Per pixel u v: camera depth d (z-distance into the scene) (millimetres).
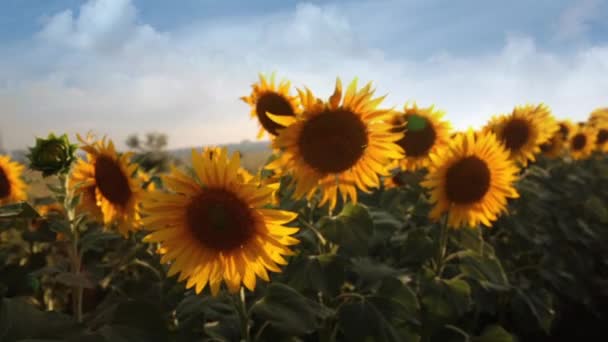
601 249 1792
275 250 645
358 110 852
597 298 1653
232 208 627
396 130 1309
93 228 1190
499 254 1535
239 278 649
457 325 1306
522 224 1471
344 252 934
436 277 1009
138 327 610
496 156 1043
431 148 1338
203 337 822
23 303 499
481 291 1247
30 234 1096
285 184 987
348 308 830
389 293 878
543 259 1556
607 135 2666
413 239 1062
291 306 705
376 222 959
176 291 891
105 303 828
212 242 634
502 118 1663
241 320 720
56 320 497
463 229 1125
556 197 1787
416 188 1269
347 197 1082
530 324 1232
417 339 823
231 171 622
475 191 1011
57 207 1258
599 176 2301
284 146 847
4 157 1212
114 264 969
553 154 2273
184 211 634
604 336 1576
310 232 935
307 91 830
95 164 866
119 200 850
